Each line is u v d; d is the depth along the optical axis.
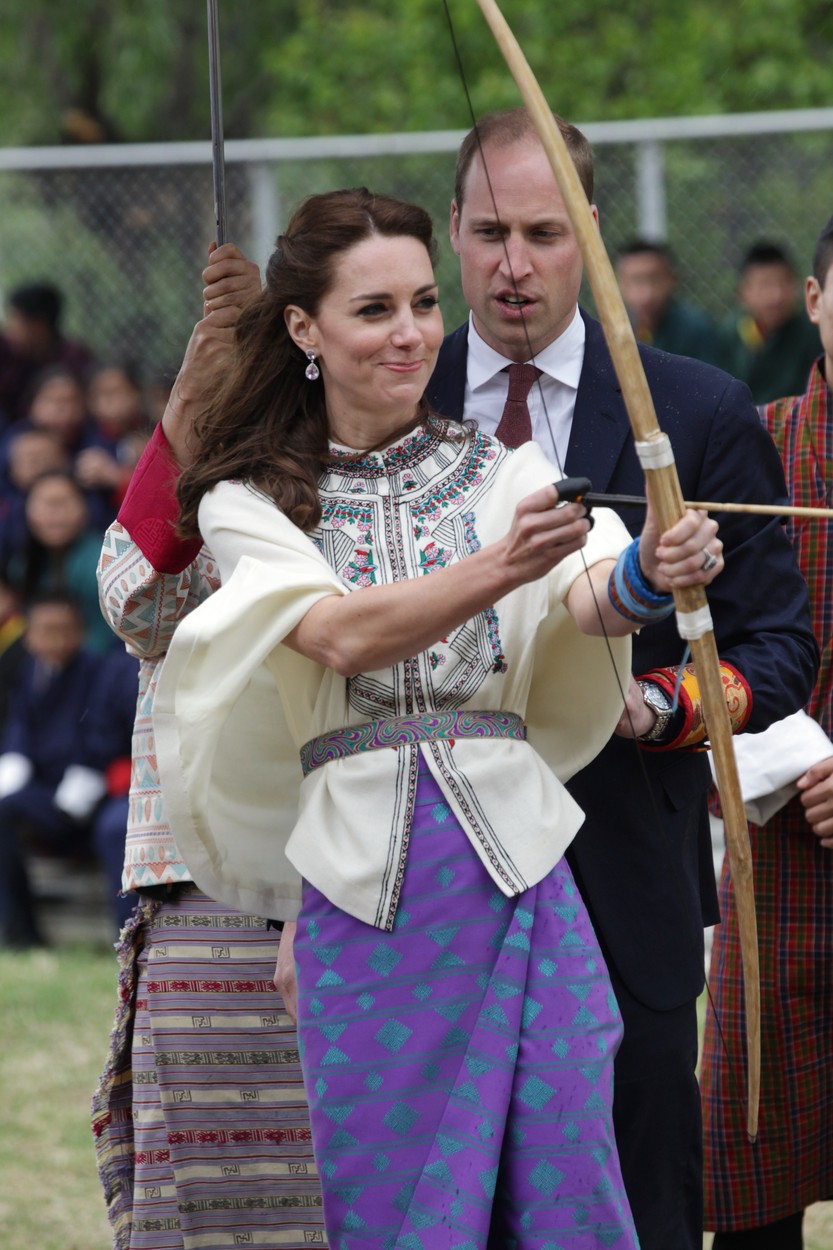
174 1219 13.26
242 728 11.38
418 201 30.86
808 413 14.90
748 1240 15.10
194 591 13.08
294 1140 13.16
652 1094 12.75
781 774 13.97
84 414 33.41
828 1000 14.72
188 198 32.38
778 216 30.70
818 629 14.69
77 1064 22.73
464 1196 10.11
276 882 11.65
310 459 11.09
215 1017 13.11
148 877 12.98
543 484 10.91
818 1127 14.86
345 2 54.41
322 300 10.90
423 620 9.99
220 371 11.73
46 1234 17.94
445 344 13.63
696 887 13.14
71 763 28.98
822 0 48.72
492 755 10.71
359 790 10.67
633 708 11.68
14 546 30.98
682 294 30.95
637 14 48.78
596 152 30.61
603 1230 10.30
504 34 10.06
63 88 57.75
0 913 28.80
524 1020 10.43
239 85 57.41
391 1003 10.45
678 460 12.88
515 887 10.47
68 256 33.03
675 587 9.85
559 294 12.82
